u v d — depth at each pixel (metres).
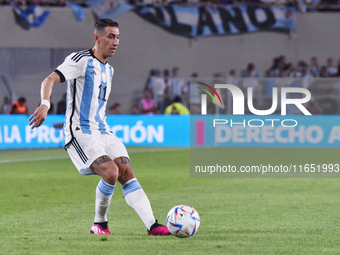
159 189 28.80
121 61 66.31
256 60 67.75
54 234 16.92
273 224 18.86
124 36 66.06
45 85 15.56
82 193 27.14
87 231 17.47
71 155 16.70
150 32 66.56
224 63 67.56
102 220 17.00
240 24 67.31
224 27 67.25
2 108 51.78
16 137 50.50
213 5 67.12
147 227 16.47
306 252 14.48
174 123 53.78
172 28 66.69
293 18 67.44
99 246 14.98
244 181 32.12
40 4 64.44
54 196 26.16
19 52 63.31
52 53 64.06
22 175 34.41
